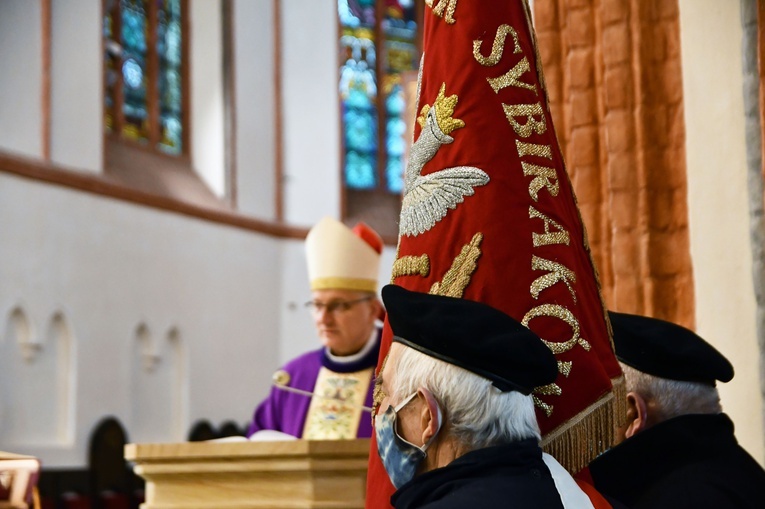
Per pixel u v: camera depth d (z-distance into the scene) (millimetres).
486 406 2297
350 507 3693
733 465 3049
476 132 2885
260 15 18703
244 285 17641
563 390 2715
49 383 14047
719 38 4812
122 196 15273
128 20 16641
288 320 18391
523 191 2846
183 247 16453
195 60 18016
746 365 4648
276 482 3715
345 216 18734
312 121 18875
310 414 6082
